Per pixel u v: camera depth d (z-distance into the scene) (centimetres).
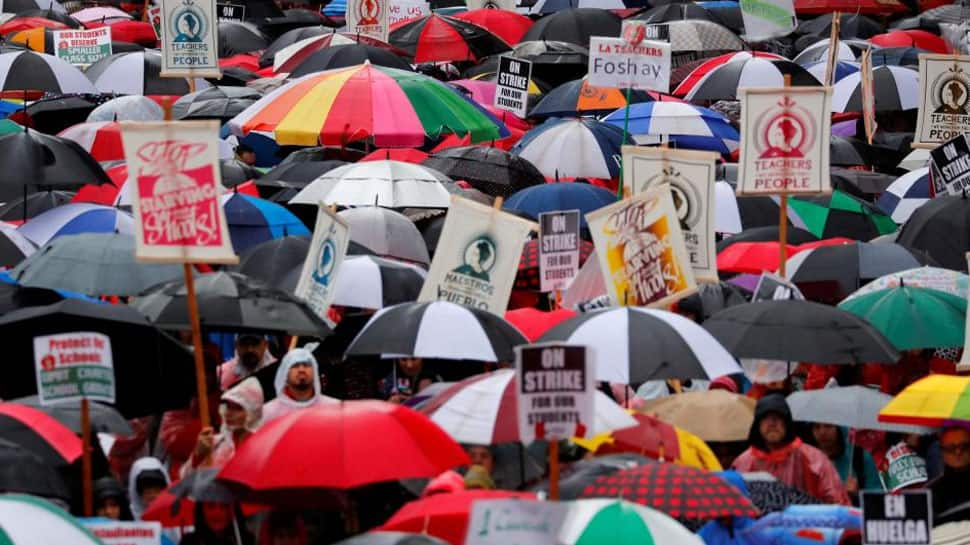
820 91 3716
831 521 2509
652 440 2878
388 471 2406
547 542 1966
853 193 5656
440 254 3497
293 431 2434
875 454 3441
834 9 8956
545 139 5416
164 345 2992
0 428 2733
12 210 4688
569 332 3100
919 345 3597
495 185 5100
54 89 6106
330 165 4988
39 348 2564
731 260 4238
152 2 9212
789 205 5069
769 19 6669
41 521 2161
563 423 2144
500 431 2633
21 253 3984
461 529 2284
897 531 2202
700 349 3069
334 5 9950
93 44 7325
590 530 2108
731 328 3328
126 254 3578
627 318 3100
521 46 7281
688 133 5681
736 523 2527
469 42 7219
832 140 6097
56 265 3550
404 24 7344
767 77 6525
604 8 8438
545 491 2638
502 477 2872
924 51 7981
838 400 3131
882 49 7681
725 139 5725
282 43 7750
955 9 8581
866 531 2206
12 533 2119
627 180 3641
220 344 3912
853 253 4125
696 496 2445
